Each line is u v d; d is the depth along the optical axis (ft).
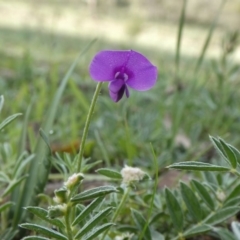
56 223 0.54
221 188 0.76
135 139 1.26
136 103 1.64
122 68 0.55
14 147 1.11
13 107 1.50
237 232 0.64
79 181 0.50
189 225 0.77
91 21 5.10
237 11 5.11
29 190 0.78
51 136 1.29
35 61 2.71
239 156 0.58
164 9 5.56
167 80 1.91
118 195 0.80
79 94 1.47
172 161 1.19
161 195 0.87
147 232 0.68
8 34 3.71
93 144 1.19
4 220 0.78
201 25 5.29
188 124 1.53
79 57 1.02
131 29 4.53
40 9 4.76
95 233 0.53
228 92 1.46
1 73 2.29
